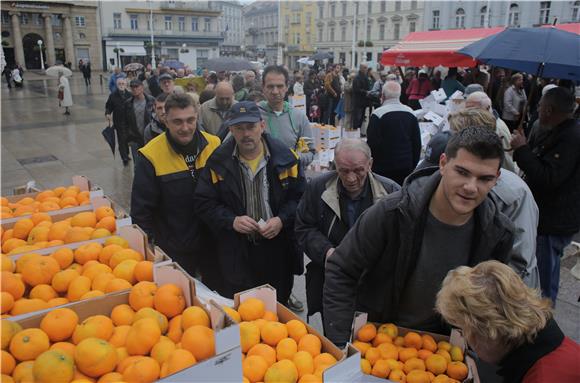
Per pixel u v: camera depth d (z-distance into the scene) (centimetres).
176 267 183
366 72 1265
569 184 327
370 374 172
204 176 299
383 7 4634
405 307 202
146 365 142
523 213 238
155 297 175
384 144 466
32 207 294
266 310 196
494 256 191
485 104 352
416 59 1170
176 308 173
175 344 159
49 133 1220
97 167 859
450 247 185
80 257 217
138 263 203
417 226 182
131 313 173
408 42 1280
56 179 781
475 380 165
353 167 248
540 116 334
